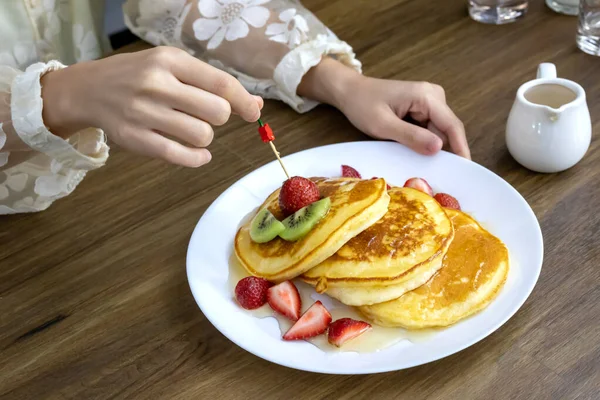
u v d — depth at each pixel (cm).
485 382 55
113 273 67
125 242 69
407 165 72
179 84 62
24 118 65
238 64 86
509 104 78
